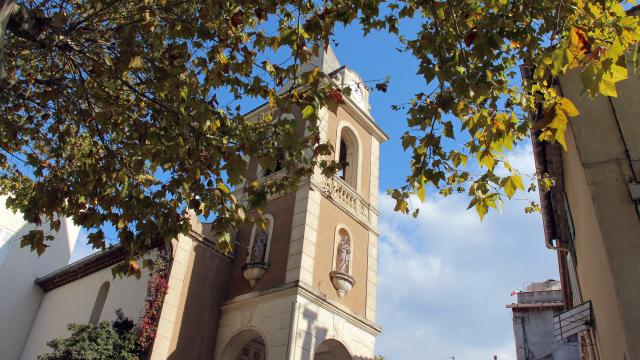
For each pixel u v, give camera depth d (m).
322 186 18.86
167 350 15.35
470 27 7.43
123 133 10.20
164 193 10.05
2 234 22.50
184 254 16.95
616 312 7.70
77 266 20.89
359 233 20.08
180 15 9.83
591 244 9.85
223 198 9.67
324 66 23.89
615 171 8.17
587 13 6.55
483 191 7.70
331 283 17.59
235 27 9.31
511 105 8.34
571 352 27.25
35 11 8.29
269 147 9.90
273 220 18.64
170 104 9.47
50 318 21.14
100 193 10.05
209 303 17.27
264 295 16.50
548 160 13.02
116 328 15.55
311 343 15.58
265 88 9.80
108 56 9.34
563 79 9.26
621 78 5.98
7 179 11.73
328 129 20.62
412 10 8.23
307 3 9.00
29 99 9.80
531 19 6.91
